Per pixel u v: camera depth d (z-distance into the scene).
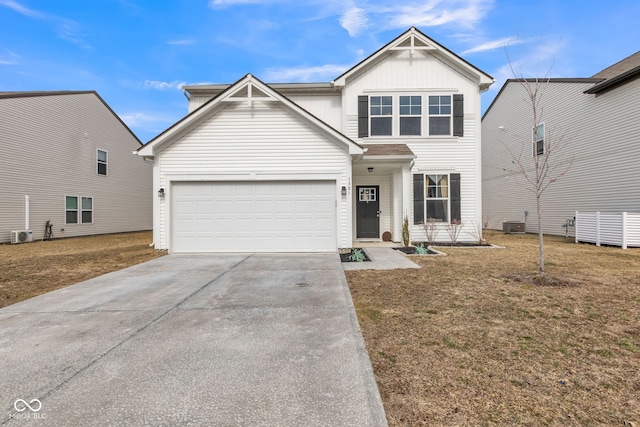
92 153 18.09
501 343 3.28
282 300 4.77
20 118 14.32
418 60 11.76
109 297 5.00
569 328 3.64
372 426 2.06
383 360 2.95
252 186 9.60
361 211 12.09
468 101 11.71
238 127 9.62
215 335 3.50
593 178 12.71
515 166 16.91
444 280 5.88
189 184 9.62
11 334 3.57
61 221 16.22
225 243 9.57
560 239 13.13
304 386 2.51
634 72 10.84
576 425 2.09
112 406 2.28
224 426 2.07
